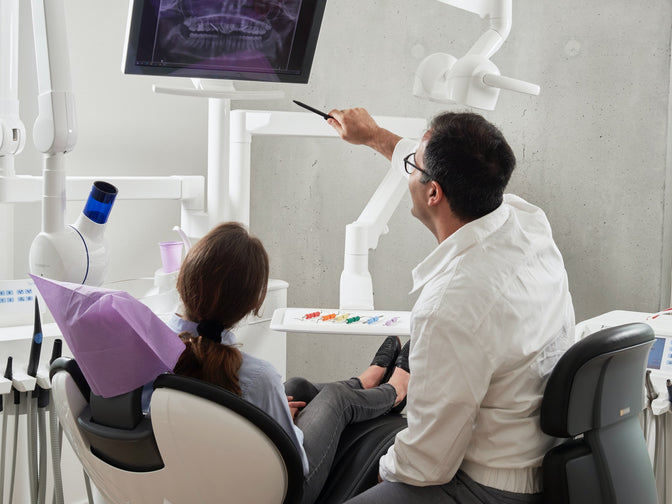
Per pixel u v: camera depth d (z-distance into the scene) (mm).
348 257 2279
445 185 1376
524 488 1346
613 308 2592
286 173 2844
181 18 1803
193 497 1247
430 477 1314
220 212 2303
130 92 2531
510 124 2639
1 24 1866
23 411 1801
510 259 1357
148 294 2156
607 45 2496
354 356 2881
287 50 1985
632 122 2502
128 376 1194
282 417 1387
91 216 1827
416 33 2693
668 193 2488
